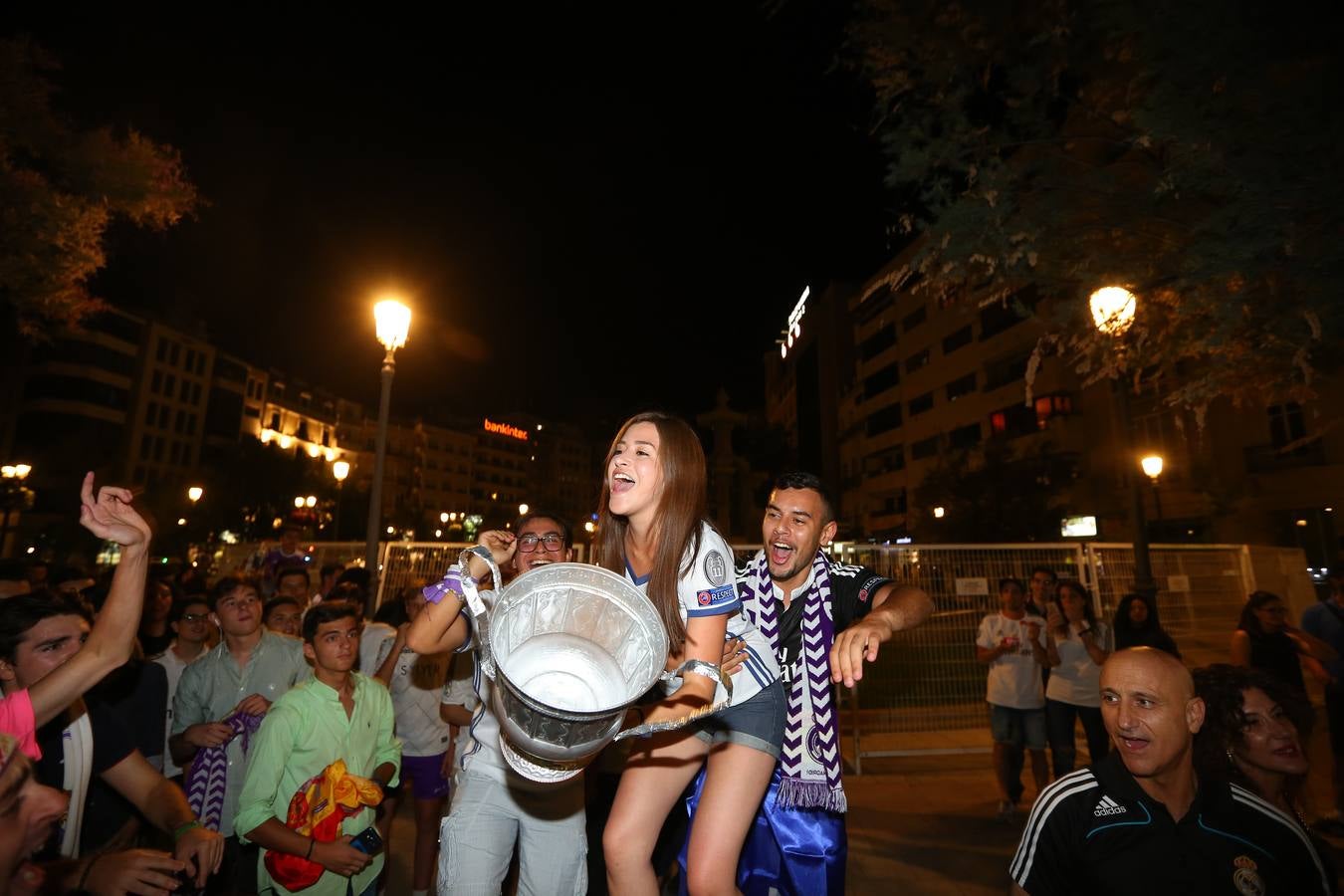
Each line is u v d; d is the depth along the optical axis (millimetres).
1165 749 2189
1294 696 2564
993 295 6844
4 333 13078
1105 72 5598
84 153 11328
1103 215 5852
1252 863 2125
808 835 2674
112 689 3682
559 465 133250
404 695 5086
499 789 2658
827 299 65250
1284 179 4367
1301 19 4203
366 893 3619
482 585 2305
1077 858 2270
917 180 6047
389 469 105875
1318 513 26109
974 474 34906
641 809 2199
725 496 25859
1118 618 6840
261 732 3396
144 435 65062
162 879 2102
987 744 8547
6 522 30484
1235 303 5141
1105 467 33031
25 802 1420
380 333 9938
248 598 4445
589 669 1562
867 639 2219
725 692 1759
